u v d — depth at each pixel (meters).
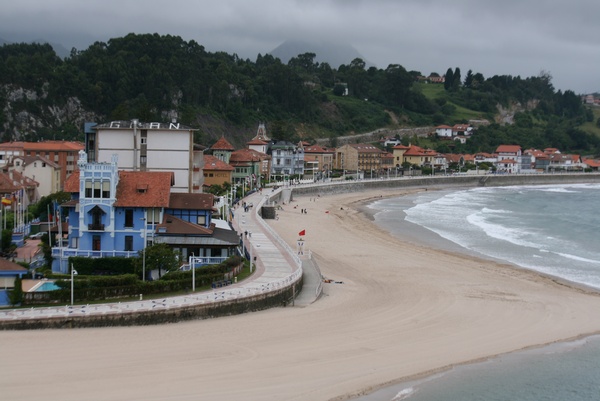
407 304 74.94
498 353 59.31
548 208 198.25
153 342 56.69
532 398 49.75
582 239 133.12
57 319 59.25
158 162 110.38
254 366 52.31
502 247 120.50
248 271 80.44
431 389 50.41
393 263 101.50
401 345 59.81
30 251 88.62
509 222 158.75
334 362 54.34
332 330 63.16
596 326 69.00
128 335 58.31
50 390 45.84
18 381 47.06
